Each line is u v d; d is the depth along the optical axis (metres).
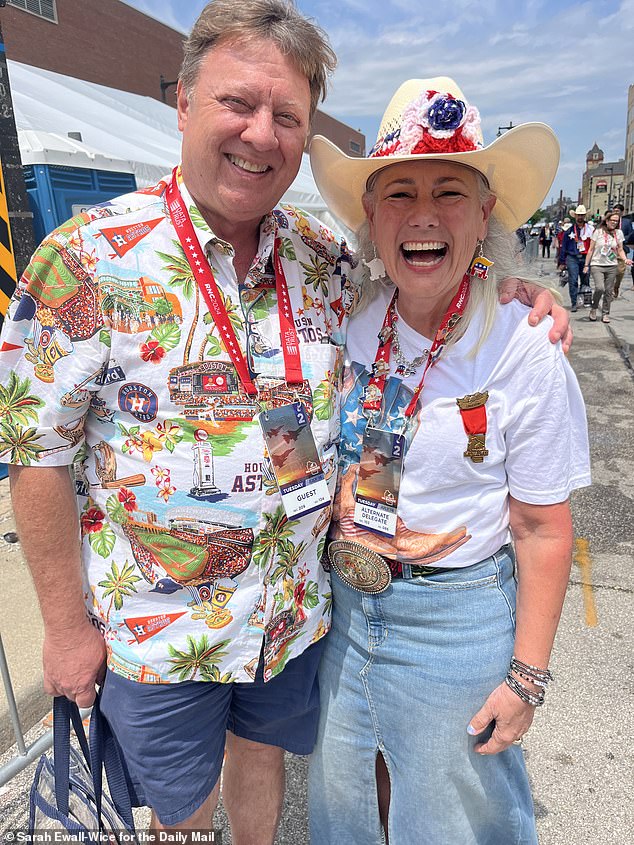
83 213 1.22
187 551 1.29
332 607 1.57
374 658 1.48
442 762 1.43
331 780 1.62
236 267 1.36
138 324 1.21
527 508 1.34
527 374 1.26
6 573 3.07
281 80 1.18
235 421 1.27
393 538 1.38
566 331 1.30
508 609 1.42
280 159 1.23
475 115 1.25
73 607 1.34
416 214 1.27
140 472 1.27
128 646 1.34
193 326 1.24
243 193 1.22
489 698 1.39
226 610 1.33
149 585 1.32
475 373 1.30
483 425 1.29
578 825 1.92
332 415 1.42
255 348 1.31
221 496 1.28
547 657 1.36
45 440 1.23
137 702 1.35
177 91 1.28
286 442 1.31
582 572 3.31
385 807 1.73
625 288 15.42
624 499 4.14
